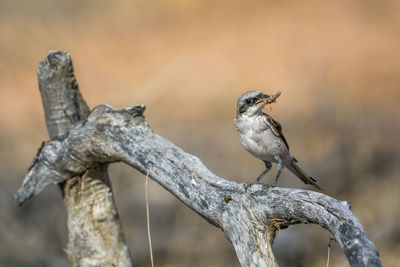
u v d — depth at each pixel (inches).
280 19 1177.4
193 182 227.0
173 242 440.1
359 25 1084.5
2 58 724.0
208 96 829.2
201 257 425.7
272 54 1002.1
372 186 479.5
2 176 530.0
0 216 459.8
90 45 1059.9
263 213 199.0
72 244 291.6
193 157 234.8
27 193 288.7
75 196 284.8
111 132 257.8
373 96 759.7
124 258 293.1
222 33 1145.4
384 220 419.5
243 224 206.5
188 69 926.4
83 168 278.2
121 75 903.7
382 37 1016.2
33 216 473.4
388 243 398.3
